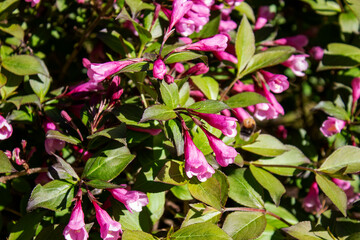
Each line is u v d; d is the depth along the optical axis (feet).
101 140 1.70
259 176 1.76
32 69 1.76
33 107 1.83
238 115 1.84
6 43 1.95
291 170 1.82
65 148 1.89
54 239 1.61
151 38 1.77
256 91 1.92
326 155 2.05
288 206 2.04
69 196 1.58
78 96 1.78
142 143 1.79
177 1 1.63
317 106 1.96
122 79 1.92
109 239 1.56
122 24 2.08
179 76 1.79
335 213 1.80
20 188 1.83
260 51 1.92
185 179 1.61
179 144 1.59
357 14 2.00
